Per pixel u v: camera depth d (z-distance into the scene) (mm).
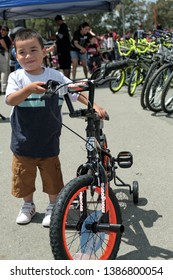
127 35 20844
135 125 6547
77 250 2764
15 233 3330
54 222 2375
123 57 9711
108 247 2775
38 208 3729
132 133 6078
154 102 7250
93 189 2584
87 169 2629
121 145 5496
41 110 2980
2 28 10586
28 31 2957
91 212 2646
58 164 3287
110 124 6680
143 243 3096
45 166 3238
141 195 3906
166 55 7594
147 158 4922
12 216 3625
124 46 10258
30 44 2908
